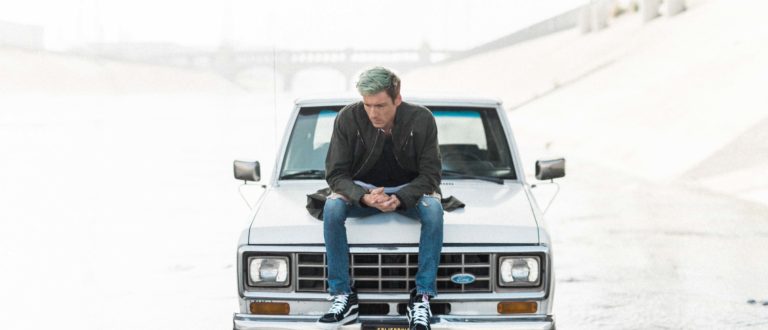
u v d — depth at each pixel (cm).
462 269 376
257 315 375
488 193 437
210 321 524
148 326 512
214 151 1947
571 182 1237
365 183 391
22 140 2275
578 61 4469
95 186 1250
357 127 384
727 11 3081
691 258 696
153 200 1090
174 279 639
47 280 634
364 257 376
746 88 1639
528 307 376
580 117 2294
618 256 709
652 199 1042
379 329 367
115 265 689
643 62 2911
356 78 364
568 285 609
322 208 400
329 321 358
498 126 488
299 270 377
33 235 823
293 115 490
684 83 2014
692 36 2914
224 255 731
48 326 511
